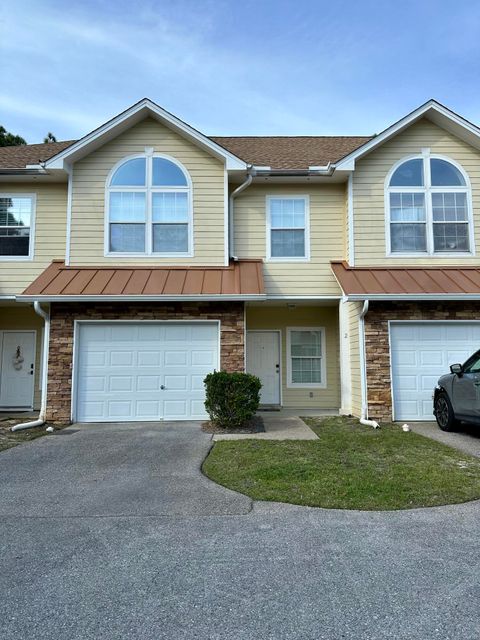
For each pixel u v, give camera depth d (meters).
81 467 6.46
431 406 10.22
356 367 10.90
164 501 5.01
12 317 12.97
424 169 11.66
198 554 3.68
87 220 11.50
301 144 15.42
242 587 3.14
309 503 4.87
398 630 2.63
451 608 2.85
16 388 12.80
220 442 7.88
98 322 10.48
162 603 2.95
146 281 10.56
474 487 5.32
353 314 11.16
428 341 10.37
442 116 11.44
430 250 11.42
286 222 12.18
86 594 3.07
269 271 11.98
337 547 3.78
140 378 10.41
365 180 11.64
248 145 15.20
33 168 11.41
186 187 11.68
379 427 9.38
